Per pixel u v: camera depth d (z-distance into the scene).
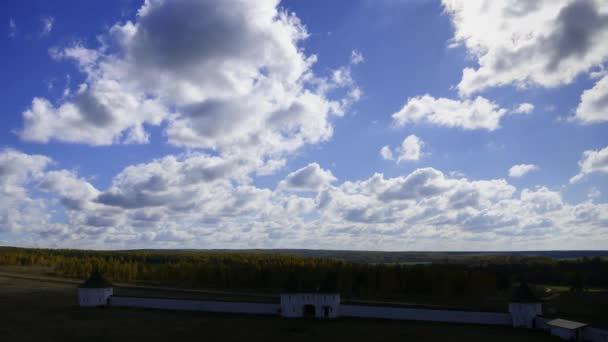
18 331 85.69
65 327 89.50
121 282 180.00
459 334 83.56
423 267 156.88
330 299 100.06
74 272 195.00
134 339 80.00
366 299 134.25
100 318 99.25
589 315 99.12
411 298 137.75
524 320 90.06
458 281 143.62
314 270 155.38
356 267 159.50
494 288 145.38
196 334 83.81
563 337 80.62
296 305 101.25
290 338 80.69
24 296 131.50
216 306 108.69
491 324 93.06
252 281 162.50
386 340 79.19
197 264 195.75
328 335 82.81
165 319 98.25
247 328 88.88
